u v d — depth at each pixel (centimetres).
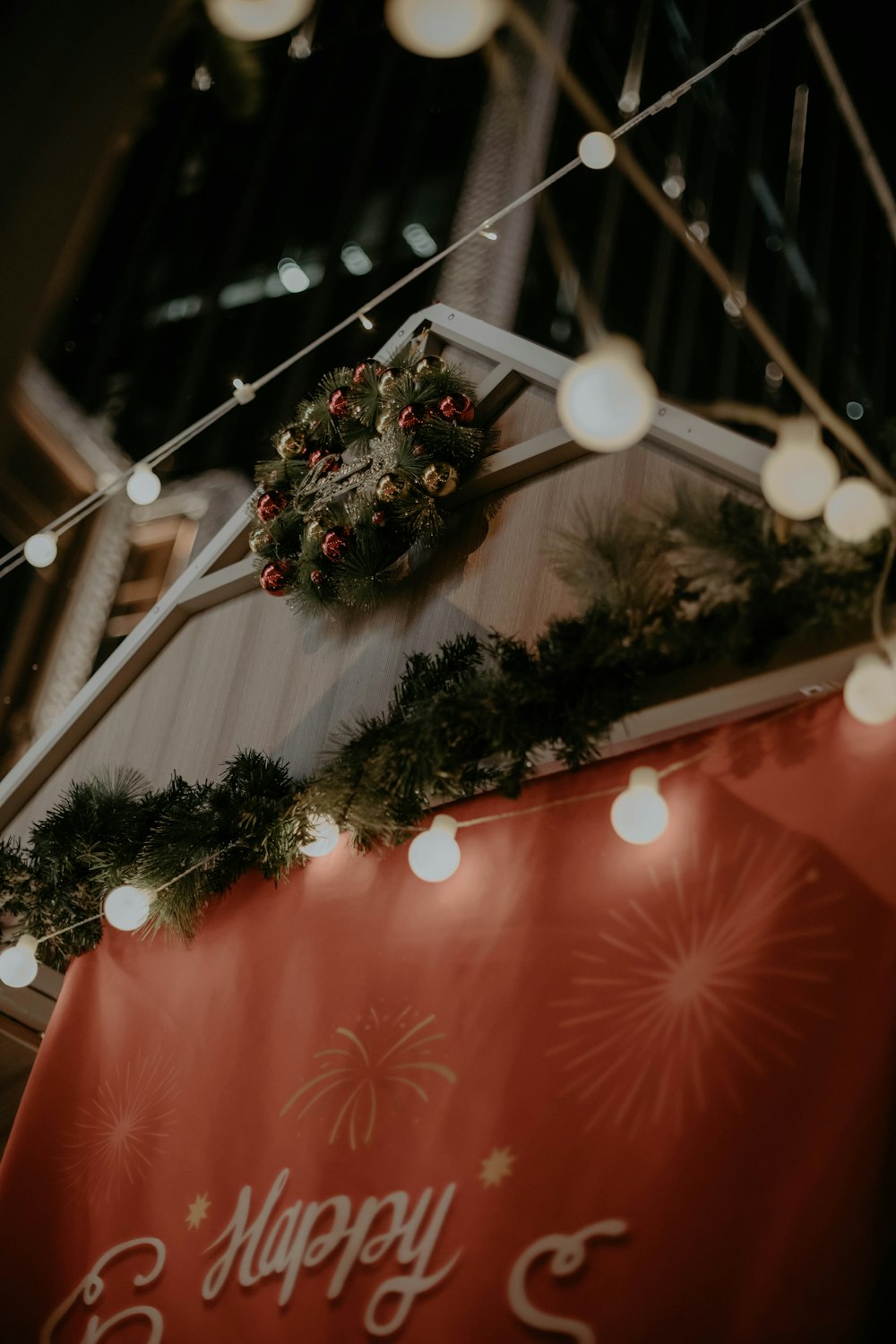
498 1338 184
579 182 672
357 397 316
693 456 247
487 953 221
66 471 630
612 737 225
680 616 209
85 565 616
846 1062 176
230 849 262
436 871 221
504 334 306
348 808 237
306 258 714
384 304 665
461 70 715
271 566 306
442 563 287
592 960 208
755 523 204
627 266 675
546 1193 192
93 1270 239
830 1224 166
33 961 268
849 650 200
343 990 236
